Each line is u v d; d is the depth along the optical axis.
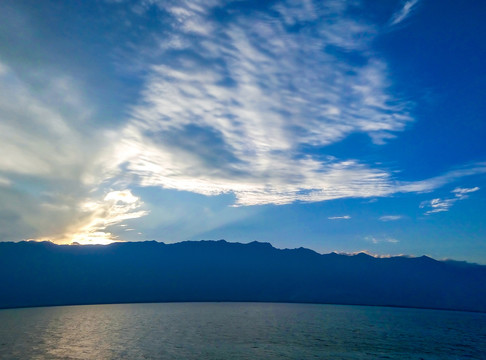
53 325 144.62
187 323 154.62
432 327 171.75
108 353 76.88
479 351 95.19
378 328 152.50
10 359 70.81
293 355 77.56
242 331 123.38
